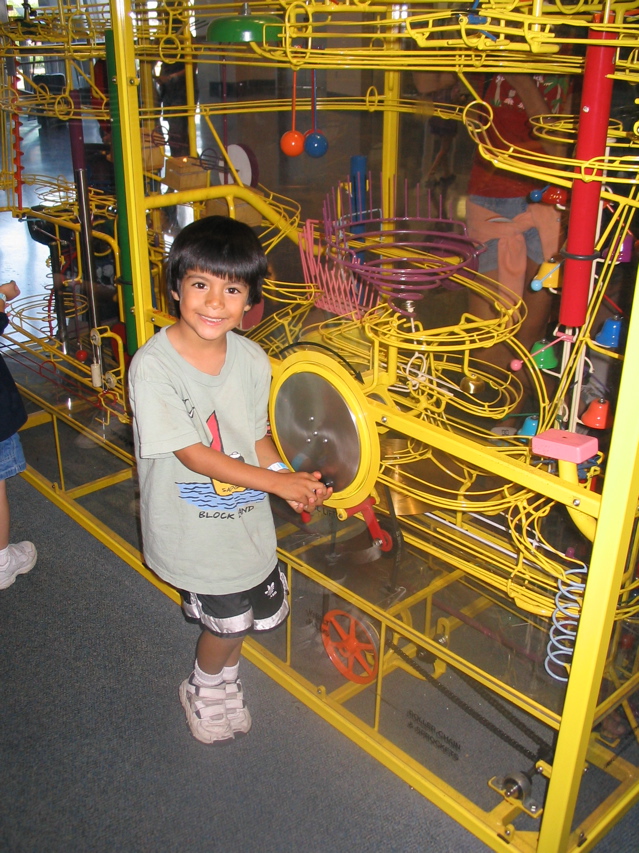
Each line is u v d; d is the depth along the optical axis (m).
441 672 1.41
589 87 0.95
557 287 1.30
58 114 2.00
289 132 1.77
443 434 1.07
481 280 1.47
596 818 1.25
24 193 2.21
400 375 1.37
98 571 1.88
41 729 1.43
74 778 1.33
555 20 0.91
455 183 1.63
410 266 1.55
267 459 1.29
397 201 1.81
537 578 1.20
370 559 1.35
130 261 1.57
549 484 0.97
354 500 1.23
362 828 1.26
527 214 1.45
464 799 1.27
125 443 2.01
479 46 0.96
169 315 1.54
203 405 1.17
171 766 1.36
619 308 1.21
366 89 1.80
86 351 2.06
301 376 1.20
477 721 1.35
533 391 1.41
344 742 1.42
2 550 1.79
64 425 2.20
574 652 1.02
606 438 1.24
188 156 1.78
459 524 1.35
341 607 1.43
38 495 2.19
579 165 0.96
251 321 1.57
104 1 1.82
